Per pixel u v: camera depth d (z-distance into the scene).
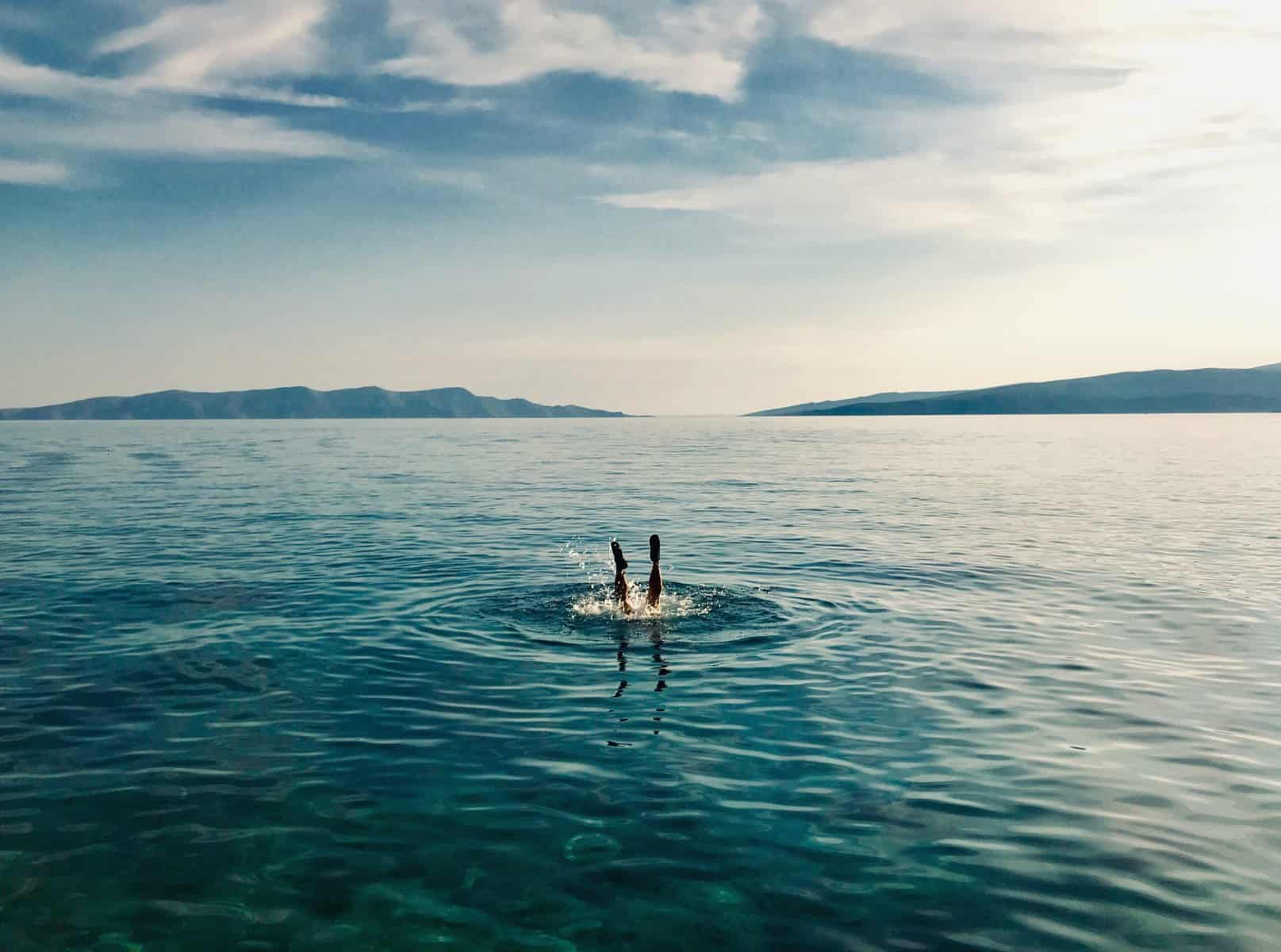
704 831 6.17
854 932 4.93
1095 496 32.53
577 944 4.80
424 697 9.10
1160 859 5.82
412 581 15.53
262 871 5.58
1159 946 4.83
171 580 15.59
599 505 29.30
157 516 25.44
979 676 9.95
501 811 6.46
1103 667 10.31
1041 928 5.00
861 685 9.59
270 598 14.04
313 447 81.81
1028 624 12.47
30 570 16.59
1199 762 7.49
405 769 7.23
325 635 11.67
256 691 9.33
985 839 6.08
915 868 5.68
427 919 5.06
